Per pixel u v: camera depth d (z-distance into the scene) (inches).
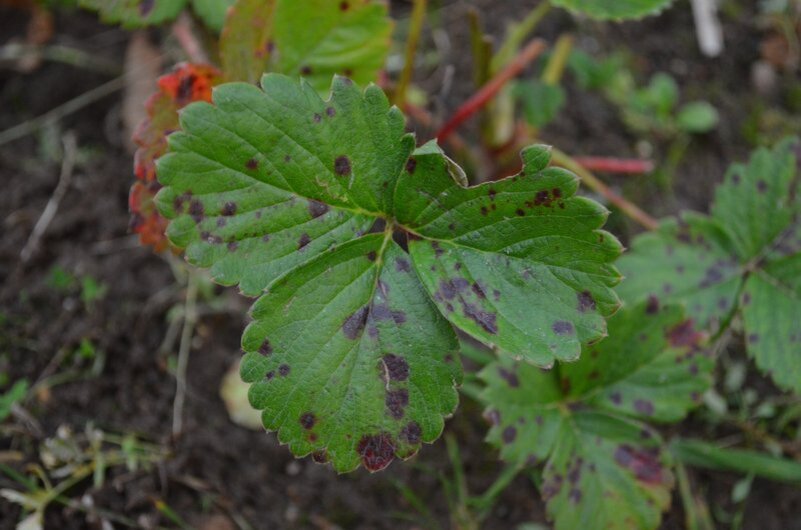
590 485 18.9
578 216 16.5
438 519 20.7
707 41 27.2
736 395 22.1
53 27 25.1
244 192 16.6
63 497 20.2
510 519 20.8
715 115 25.8
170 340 21.7
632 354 19.2
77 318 21.7
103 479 20.4
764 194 20.4
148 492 20.4
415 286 16.9
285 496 20.8
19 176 23.0
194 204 16.5
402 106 21.4
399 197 17.0
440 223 17.0
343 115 16.7
